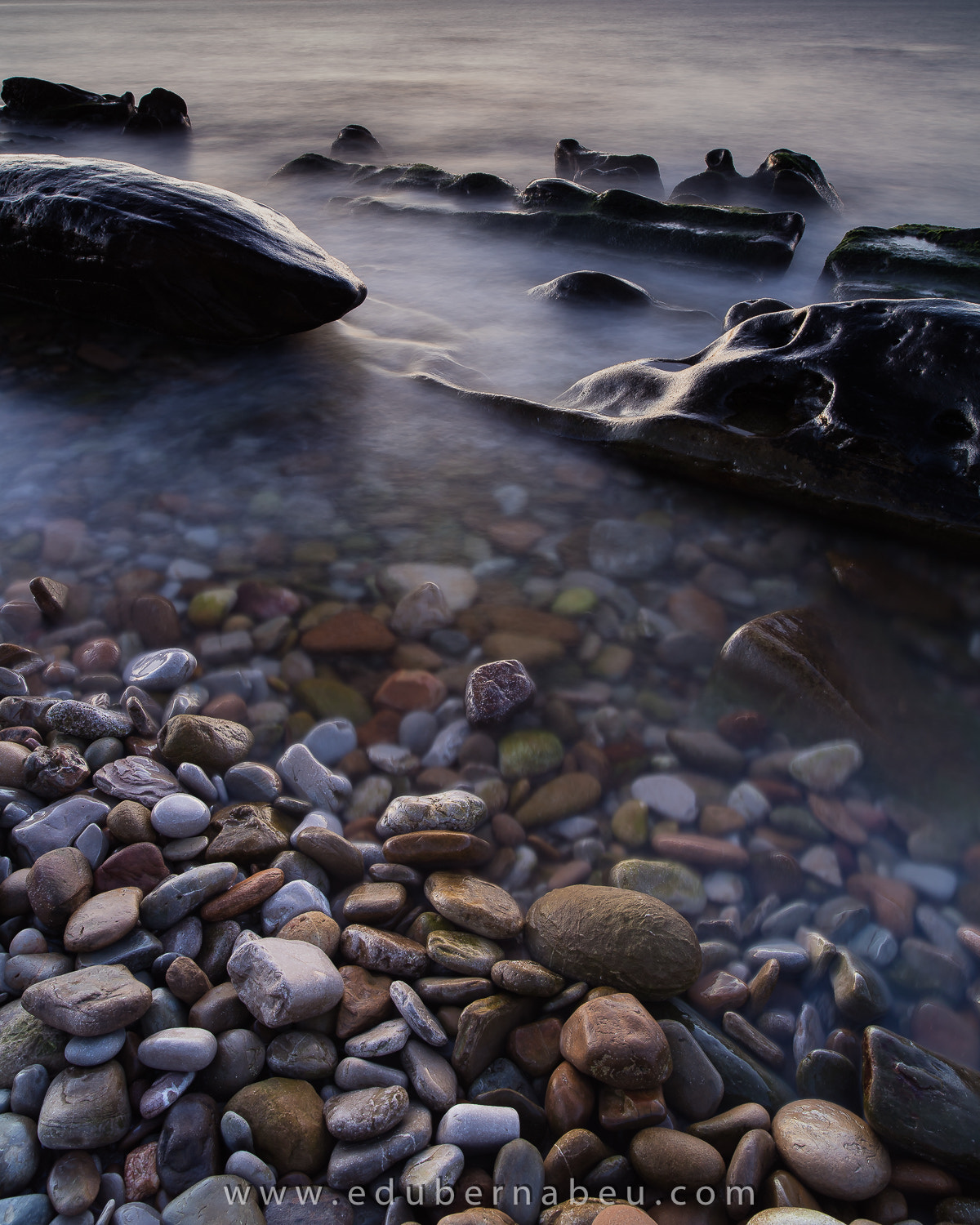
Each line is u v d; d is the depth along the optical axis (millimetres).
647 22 28094
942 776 2020
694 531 2848
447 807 1863
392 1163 1312
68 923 1562
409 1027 1476
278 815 1868
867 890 1803
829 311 3062
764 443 2877
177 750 1939
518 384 3947
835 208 7387
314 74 16625
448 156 9633
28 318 4281
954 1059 1517
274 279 3785
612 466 3217
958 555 2590
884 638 2377
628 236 5980
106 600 2553
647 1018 1440
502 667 2201
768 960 1636
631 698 2266
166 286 3807
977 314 2742
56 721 1992
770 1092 1452
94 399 3662
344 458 3295
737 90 14172
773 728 2156
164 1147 1306
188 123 10430
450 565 2721
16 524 2887
